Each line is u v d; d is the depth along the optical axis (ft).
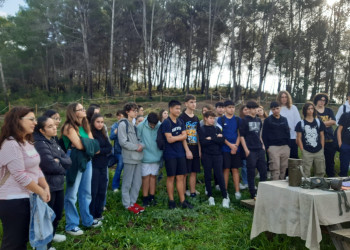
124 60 118.21
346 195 10.37
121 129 15.14
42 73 116.37
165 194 18.70
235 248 11.76
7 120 8.24
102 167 13.82
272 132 18.21
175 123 16.01
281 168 18.47
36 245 8.48
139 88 137.90
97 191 13.76
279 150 18.08
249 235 12.72
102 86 135.44
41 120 10.40
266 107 75.05
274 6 91.25
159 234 13.06
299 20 94.73
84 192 12.96
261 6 93.09
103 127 13.92
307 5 92.63
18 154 8.10
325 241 12.09
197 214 15.24
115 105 82.12
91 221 13.29
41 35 100.94
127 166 15.30
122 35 104.01
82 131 12.66
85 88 122.42
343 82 110.83
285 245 11.39
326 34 97.91
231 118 17.99
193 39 112.37
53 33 102.12
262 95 113.50
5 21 100.83
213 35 104.68
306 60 104.01
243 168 20.72
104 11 104.78
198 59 136.98
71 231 12.55
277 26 101.19
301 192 10.24
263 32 101.91
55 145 10.91
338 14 90.79
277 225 11.19
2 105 81.56
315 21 97.25
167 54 130.52
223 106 19.57
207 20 104.32
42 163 10.12
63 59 115.55
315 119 18.21
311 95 107.34
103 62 124.26
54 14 88.94
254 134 17.49
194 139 17.58
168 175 15.96
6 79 106.83
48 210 8.82
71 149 12.25
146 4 101.04
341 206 10.30
